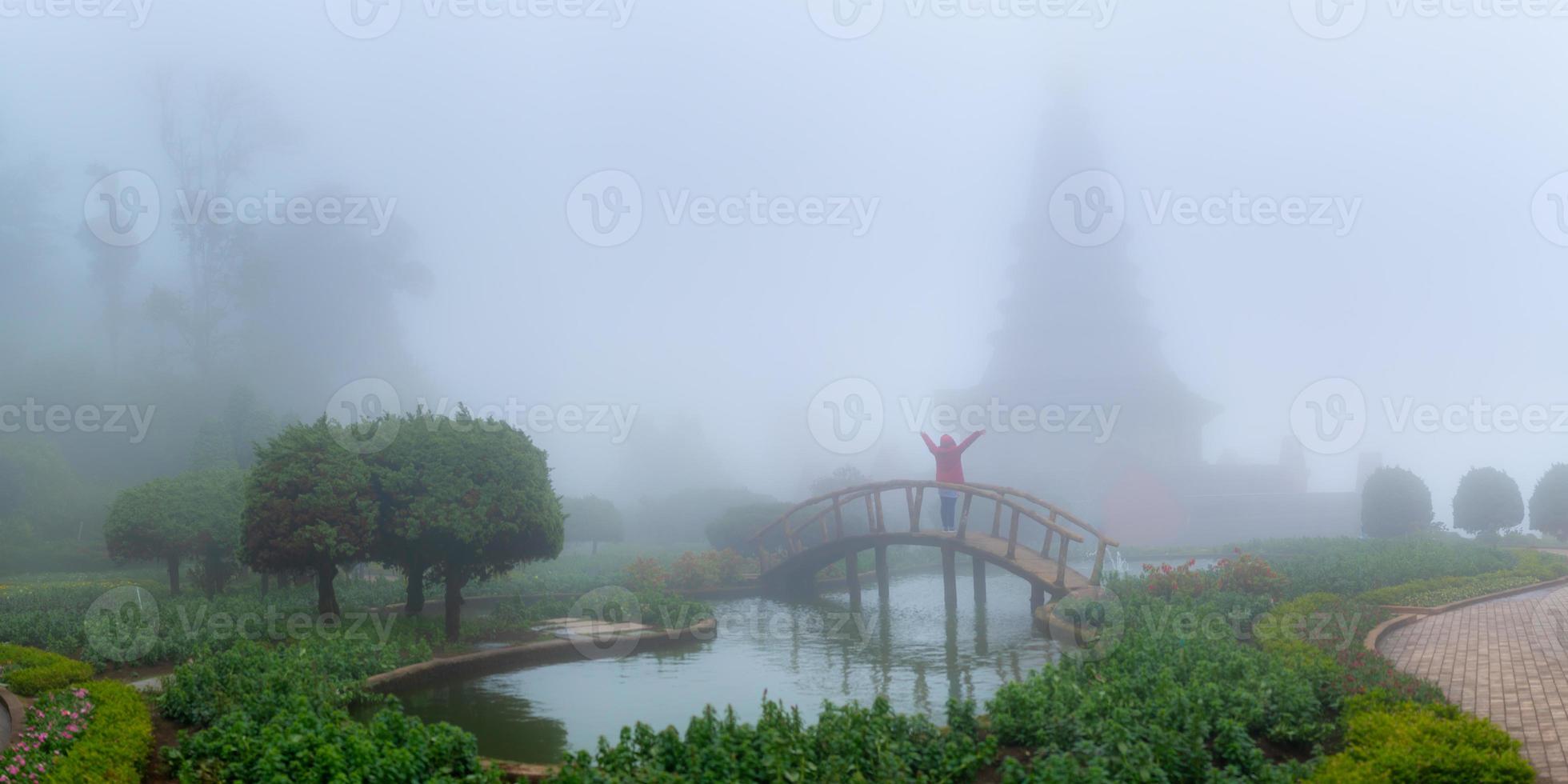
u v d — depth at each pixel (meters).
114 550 21.61
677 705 12.05
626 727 7.55
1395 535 32.25
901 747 7.39
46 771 7.56
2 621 16.55
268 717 9.29
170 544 21.47
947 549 21.47
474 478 15.93
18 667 13.13
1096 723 7.63
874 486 23.81
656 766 7.05
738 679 13.75
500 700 12.42
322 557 15.45
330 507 15.34
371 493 15.97
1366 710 8.25
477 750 9.15
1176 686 8.66
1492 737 6.96
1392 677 9.46
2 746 9.31
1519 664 11.60
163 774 8.28
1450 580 19.88
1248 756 7.37
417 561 16.84
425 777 7.16
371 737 7.81
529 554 16.69
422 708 11.98
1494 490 32.53
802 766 6.90
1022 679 13.29
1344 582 19.02
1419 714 7.65
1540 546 30.80
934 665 14.70
